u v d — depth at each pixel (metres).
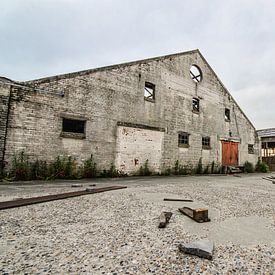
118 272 1.66
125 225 2.77
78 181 7.27
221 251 2.11
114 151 9.39
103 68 9.34
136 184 6.88
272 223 3.08
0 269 1.65
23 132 7.15
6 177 6.71
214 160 14.13
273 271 1.76
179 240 2.34
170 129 11.75
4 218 2.90
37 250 2.00
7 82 6.97
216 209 3.81
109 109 9.39
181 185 6.89
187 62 13.27
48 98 7.75
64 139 8.01
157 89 11.40
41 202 3.81
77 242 2.21
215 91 14.95
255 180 9.81
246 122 17.31
